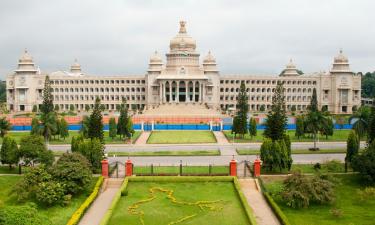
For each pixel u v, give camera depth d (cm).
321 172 8712
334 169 9306
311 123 12706
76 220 6762
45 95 19050
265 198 7956
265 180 8819
